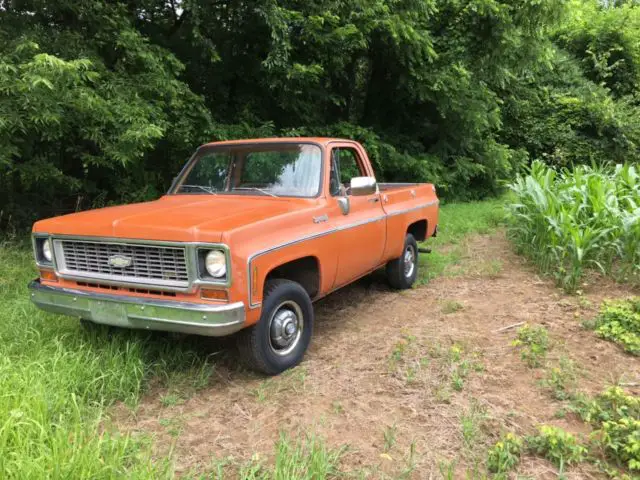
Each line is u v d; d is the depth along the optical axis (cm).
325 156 469
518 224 800
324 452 283
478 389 366
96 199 892
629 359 411
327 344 457
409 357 419
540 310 526
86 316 377
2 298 526
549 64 1502
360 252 498
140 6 900
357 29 1038
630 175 757
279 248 376
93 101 652
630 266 607
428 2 1124
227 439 311
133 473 253
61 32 738
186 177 516
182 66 841
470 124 1402
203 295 341
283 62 901
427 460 288
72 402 322
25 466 238
